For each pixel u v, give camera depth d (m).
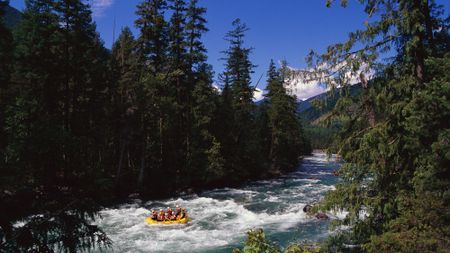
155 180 31.86
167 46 31.02
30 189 4.88
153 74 30.14
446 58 8.41
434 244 7.44
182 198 29.94
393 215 9.95
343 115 10.36
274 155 48.19
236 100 41.91
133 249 16.84
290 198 29.59
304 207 23.84
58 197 4.90
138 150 33.53
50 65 22.52
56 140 5.14
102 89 29.06
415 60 9.64
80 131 23.86
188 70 33.00
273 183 39.53
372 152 10.13
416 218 8.10
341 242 11.20
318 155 91.38
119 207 25.58
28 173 5.00
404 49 9.81
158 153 33.62
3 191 4.80
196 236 18.95
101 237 4.88
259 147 44.41
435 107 8.54
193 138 34.09
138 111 28.52
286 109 46.44
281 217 22.73
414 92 8.87
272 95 47.19
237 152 39.69
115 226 20.78
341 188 10.77
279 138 46.88
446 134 8.12
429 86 8.54
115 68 31.53
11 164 4.97
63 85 24.84
